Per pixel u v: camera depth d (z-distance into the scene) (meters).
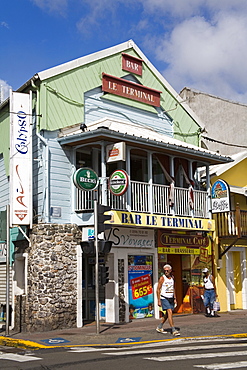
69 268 15.50
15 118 15.34
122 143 15.27
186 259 19.14
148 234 17.30
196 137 21.06
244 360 8.41
